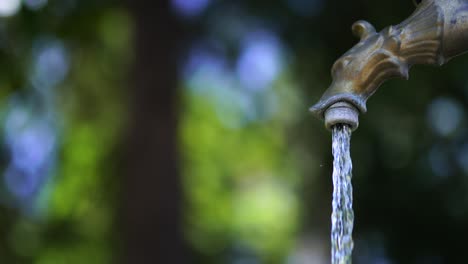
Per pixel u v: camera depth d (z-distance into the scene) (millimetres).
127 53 15961
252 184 25266
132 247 13641
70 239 17656
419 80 12617
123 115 15750
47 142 18172
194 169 23078
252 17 14594
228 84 20359
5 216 15930
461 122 13000
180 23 15023
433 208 12844
